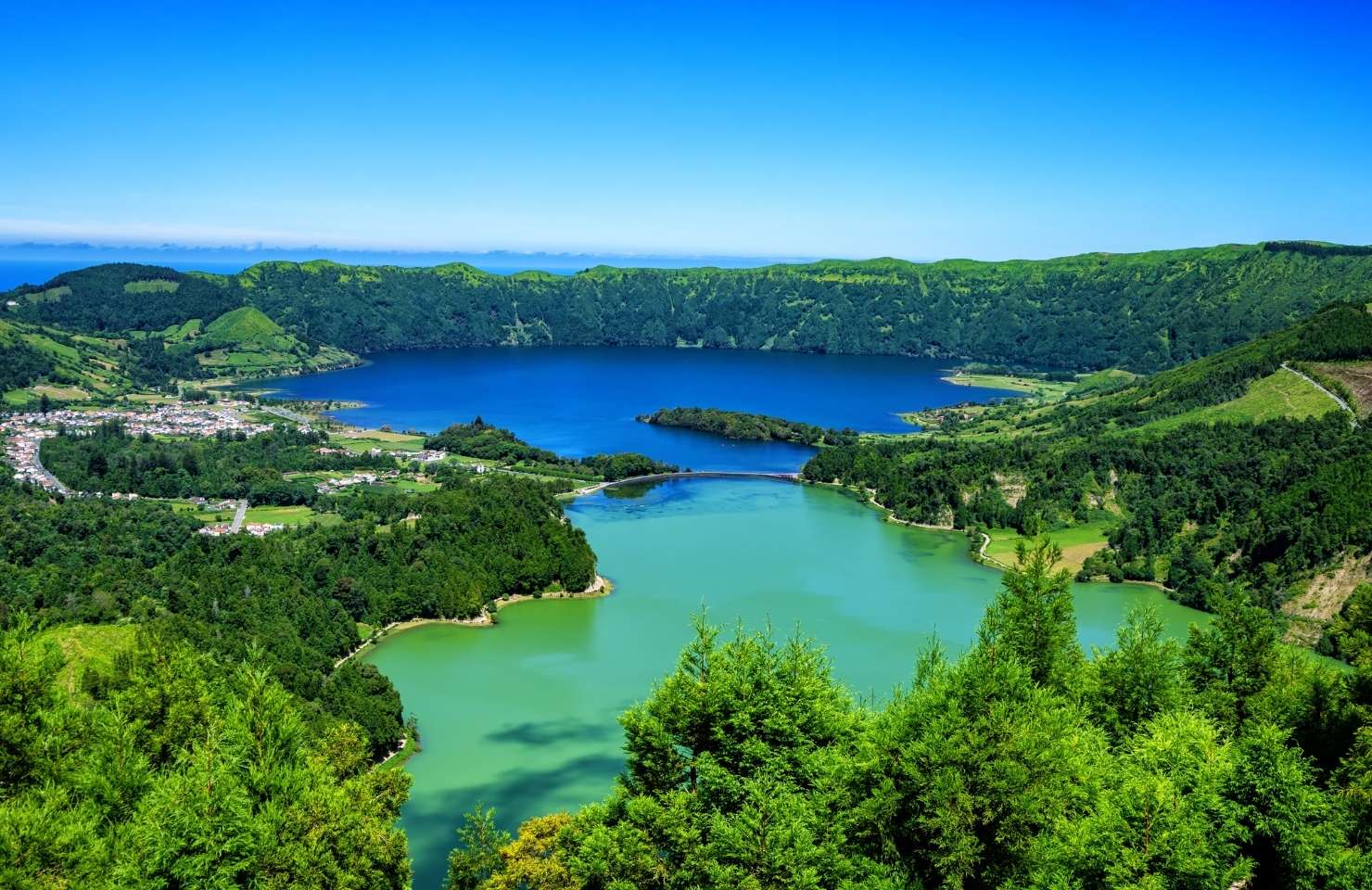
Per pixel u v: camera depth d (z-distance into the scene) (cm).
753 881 5772
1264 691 8569
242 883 6159
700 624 7100
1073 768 6550
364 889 6850
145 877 5847
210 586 18025
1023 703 6856
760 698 6669
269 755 7006
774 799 6084
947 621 19825
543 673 17212
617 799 6750
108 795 6862
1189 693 8750
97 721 7712
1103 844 6075
